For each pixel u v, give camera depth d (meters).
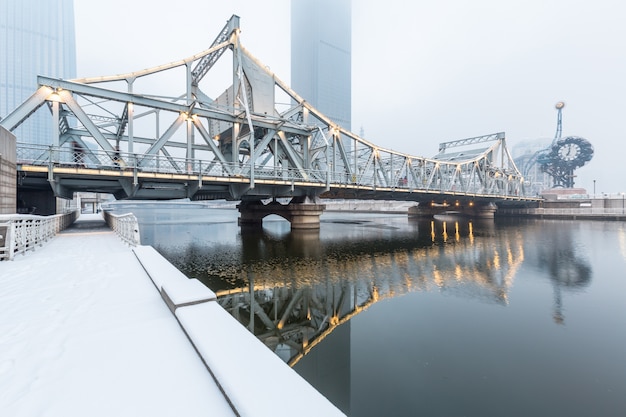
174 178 21.75
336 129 35.03
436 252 22.70
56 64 178.12
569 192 98.12
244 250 22.11
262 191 29.80
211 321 3.18
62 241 13.34
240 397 1.84
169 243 25.44
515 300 12.04
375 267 17.42
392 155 42.84
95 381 2.36
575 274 16.39
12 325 3.55
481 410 5.44
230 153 36.53
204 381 2.37
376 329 9.38
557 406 5.51
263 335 9.26
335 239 28.44
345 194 40.50
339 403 5.73
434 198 52.94
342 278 14.95
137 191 23.34
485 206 66.12
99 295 4.83
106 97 21.17
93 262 7.90
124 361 2.69
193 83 31.05
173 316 3.87
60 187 20.02
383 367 7.08
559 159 131.12
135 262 7.89
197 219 64.56
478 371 6.84
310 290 13.12
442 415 5.32
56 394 2.18
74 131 29.17
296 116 36.19
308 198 33.97
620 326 9.40
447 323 9.80
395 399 5.86
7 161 13.37
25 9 168.00
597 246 26.06
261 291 12.93
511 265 18.52
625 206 60.44
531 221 60.34
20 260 8.23
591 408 5.44
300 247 23.70
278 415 1.66
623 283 14.55
